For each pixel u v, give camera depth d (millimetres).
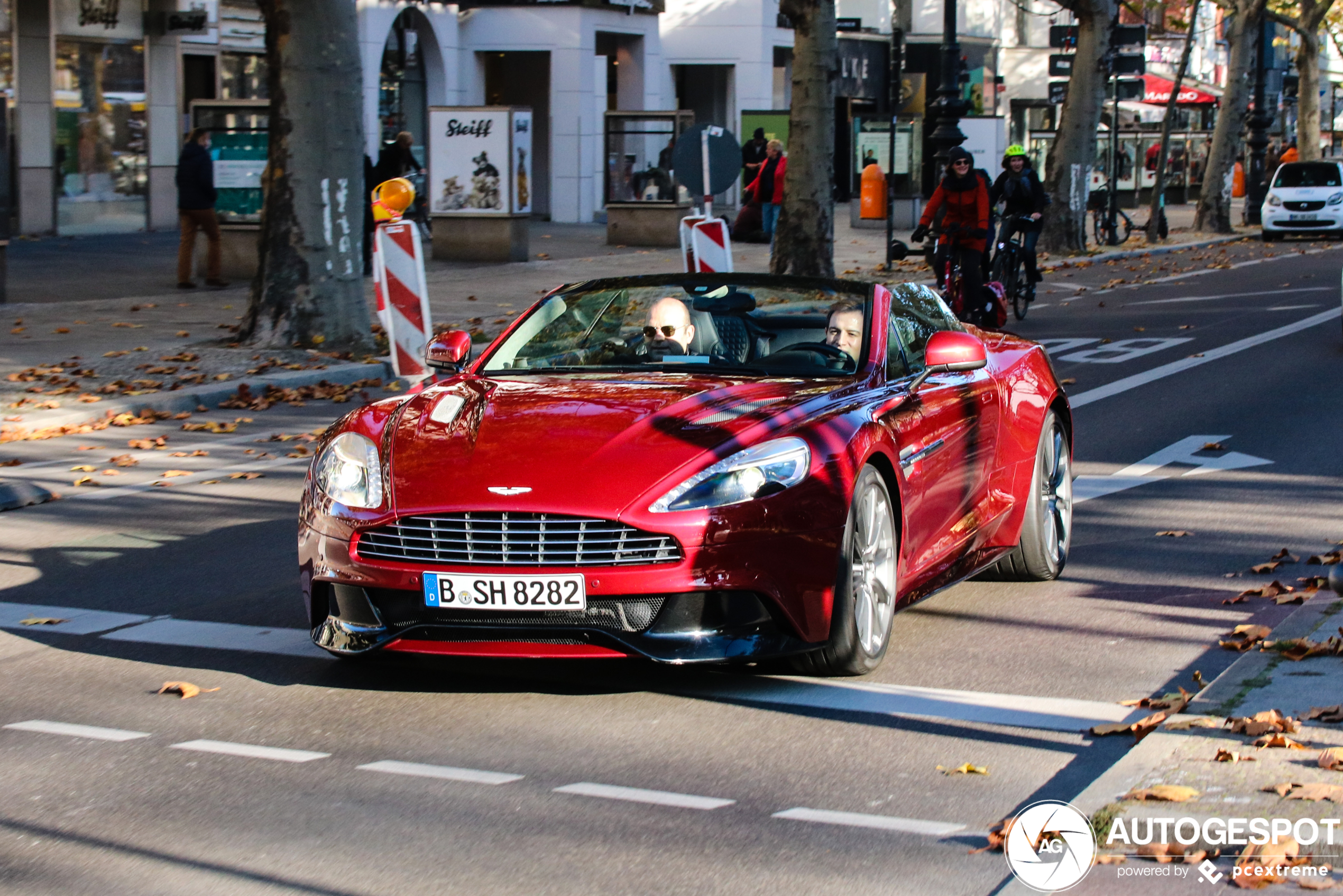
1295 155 51812
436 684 5625
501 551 5180
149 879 3916
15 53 26906
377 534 5352
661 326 6539
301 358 14812
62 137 28000
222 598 6992
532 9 36625
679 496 5164
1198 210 38469
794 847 4082
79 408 11969
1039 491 7105
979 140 36000
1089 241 34781
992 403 6762
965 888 3801
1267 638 5660
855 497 5488
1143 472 9773
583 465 5281
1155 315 19516
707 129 16203
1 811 4402
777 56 44906
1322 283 23641
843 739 4980
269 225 15406
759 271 24500
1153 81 51969
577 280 22797
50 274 21891
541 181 37781
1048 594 6980
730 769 4707
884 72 47844
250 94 32688
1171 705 5102
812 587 5312
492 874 3926
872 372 6176
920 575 6105
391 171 25359
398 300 13852
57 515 8898
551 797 4477
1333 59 84375
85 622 6609
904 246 20141
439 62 36375
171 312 17859
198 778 4664
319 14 15109
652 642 5129
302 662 5953
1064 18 54531
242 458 10750
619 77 39375
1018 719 5160
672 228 29578
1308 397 12555
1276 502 8781
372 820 4309
